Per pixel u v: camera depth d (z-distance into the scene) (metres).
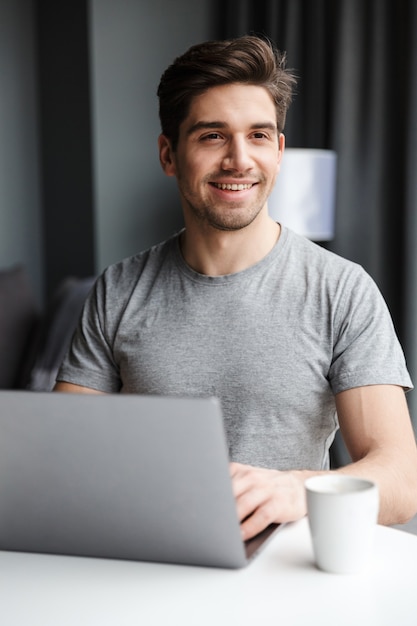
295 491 1.32
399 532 1.31
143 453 1.12
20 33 4.94
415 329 4.21
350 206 4.51
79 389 1.88
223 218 1.71
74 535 1.22
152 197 4.88
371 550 1.18
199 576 1.16
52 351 3.88
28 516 1.22
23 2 4.94
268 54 1.69
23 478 1.19
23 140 5.00
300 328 1.73
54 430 1.14
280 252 1.80
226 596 1.10
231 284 1.78
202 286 1.79
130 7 4.73
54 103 4.91
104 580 1.16
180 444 1.09
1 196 4.93
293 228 4.38
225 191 1.71
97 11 4.60
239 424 1.72
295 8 4.66
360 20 4.41
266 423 1.71
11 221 4.98
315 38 4.63
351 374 1.65
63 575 1.18
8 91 4.91
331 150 4.54
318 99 4.65
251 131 1.70
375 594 1.10
